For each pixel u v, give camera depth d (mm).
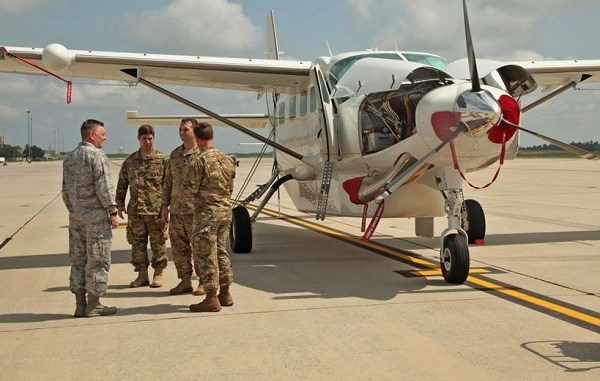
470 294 5719
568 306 5234
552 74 9398
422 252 8328
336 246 8992
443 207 7215
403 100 6625
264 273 6906
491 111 5414
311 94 8469
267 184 10227
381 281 6395
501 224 11156
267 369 3756
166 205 5953
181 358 3979
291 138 9453
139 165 6184
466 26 5648
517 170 37969
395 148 6602
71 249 5094
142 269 6285
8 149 153125
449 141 5691
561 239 9266
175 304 5492
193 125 5723
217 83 9016
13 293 5973
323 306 5324
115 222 5039
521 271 6809
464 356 3949
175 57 7941
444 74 6402
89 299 5051
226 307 5332
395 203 6910
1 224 12266
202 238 5129
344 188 7406
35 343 4328
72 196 4996
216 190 5168
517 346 4145
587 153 6203
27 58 7488
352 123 7324
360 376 3619
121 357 4008
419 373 3654
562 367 3727
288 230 11094
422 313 5039
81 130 5055
